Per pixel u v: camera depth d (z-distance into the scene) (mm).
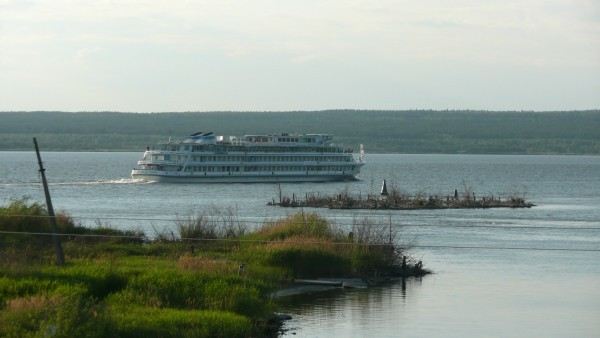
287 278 99750
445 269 118312
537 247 143000
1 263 84500
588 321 85438
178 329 66875
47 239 109562
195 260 92875
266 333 76812
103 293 77500
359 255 107125
